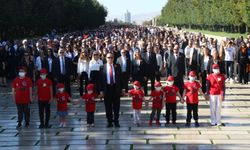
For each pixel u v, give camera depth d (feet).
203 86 83.41
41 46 101.65
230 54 104.01
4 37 195.83
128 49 92.94
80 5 375.25
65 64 80.43
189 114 61.05
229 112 70.44
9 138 56.29
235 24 302.86
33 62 88.07
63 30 334.44
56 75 79.71
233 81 105.19
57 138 55.88
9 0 180.45
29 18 211.61
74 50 99.40
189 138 54.65
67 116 69.87
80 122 65.16
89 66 81.05
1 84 105.81
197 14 432.66
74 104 80.89
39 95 61.57
